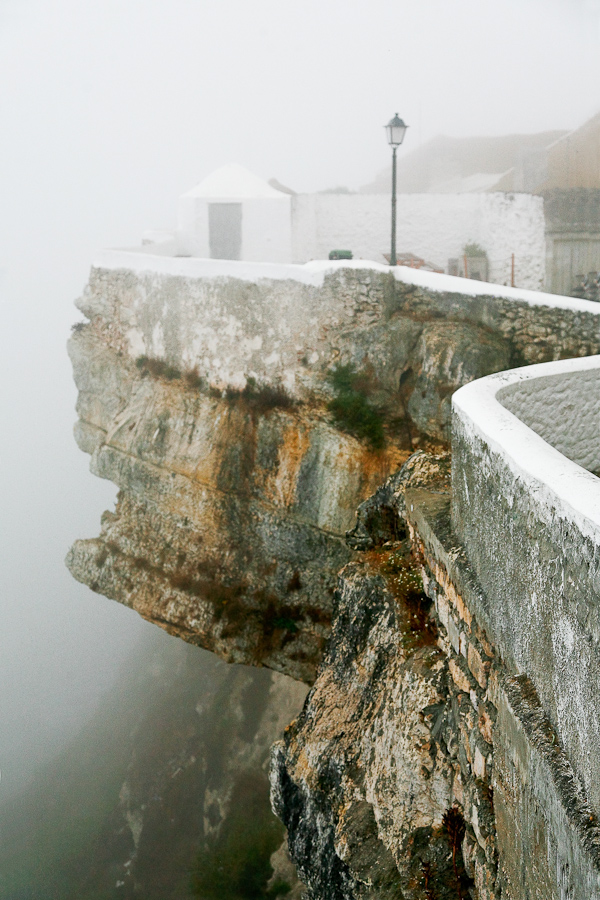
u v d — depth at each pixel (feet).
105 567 48.08
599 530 9.35
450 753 17.87
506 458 13.48
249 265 43.78
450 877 17.03
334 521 40.04
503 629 14.08
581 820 9.81
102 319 54.85
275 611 42.34
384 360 40.65
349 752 21.21
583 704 10.12
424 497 22.76
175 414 46.70
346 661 23.59
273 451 42.06
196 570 44.27
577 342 39.96
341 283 41.14
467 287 41.55
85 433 55.67
